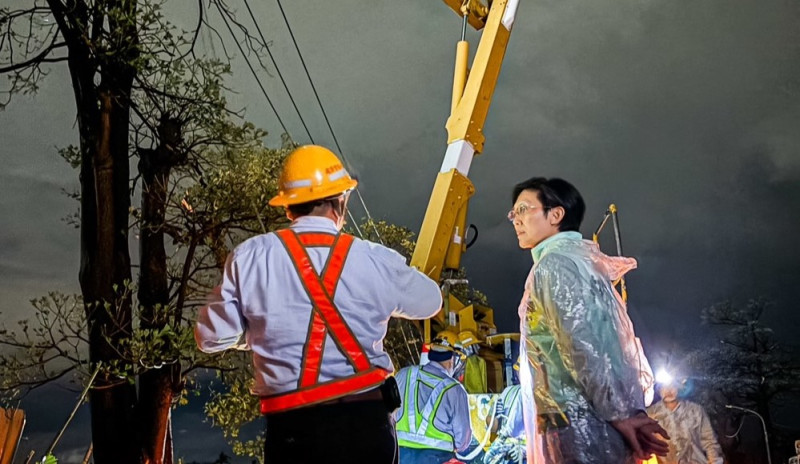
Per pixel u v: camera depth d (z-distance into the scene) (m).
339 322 2.53
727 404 29.33
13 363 8.20
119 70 8.70
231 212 10.00
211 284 10.52
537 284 2.91
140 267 9.37
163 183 9.41
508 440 4.03
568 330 2.72
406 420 3.87
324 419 2.44
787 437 29.67
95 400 8.51
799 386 29.09
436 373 3.95
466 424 3.88
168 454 9.93
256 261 2.59
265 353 2.53
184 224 10.05
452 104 4.92
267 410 2.51
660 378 7.46
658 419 7.48
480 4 5.21
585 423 2.71
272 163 10.37
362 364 2.52
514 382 4.61
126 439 8.58
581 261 2.87
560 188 3.20
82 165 8.95
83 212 8.82
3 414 4.14
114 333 8.21
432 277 4.38
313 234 2.65
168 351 8.21
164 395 8.96
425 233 4.52
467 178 4.70
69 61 8.78
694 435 7.25
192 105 9.20
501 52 4.99
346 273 2.60
